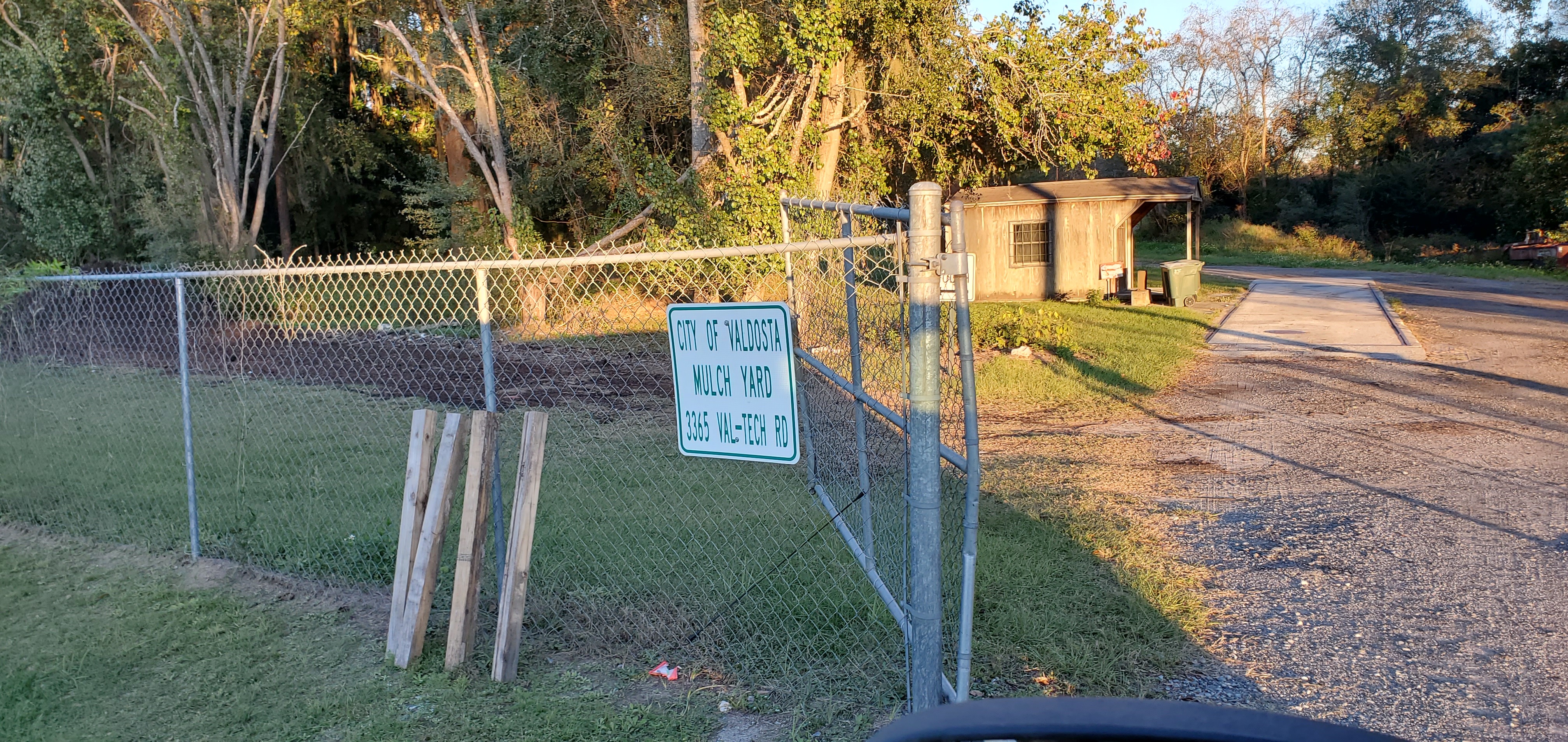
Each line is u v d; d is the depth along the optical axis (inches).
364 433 365.1
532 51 842.2
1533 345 549.0
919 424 128.6
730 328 148.5
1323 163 2272.4
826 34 667.4
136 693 158.6
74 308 377.1
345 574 214.8
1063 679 154.1
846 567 199.6
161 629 185.0
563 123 879.1
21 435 330.6
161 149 976.3
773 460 146.4
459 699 154.1
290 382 453.1
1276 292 888.9
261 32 976.9
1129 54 755.4
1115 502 263.0
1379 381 455.8
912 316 127.3
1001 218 921.5
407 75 1089.4
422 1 948.6
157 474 303.4
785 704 149.0
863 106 767.1
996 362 515.2
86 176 1013.2
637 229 842.2
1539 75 2162.9
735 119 697.6
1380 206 2037.4
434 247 931.3
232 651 174.4
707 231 729.6
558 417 392.5
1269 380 470.0
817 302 221.5
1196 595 192.5
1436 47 2268.7
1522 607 183.3
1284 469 299.7
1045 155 796.0
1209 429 363.9
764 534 227.6
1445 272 1224.8
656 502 259.8
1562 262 1304.1
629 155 813.2
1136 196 890.1
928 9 697.0
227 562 225.3
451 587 204.4
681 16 805.9
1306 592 194.2
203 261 904.3
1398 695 149.6
